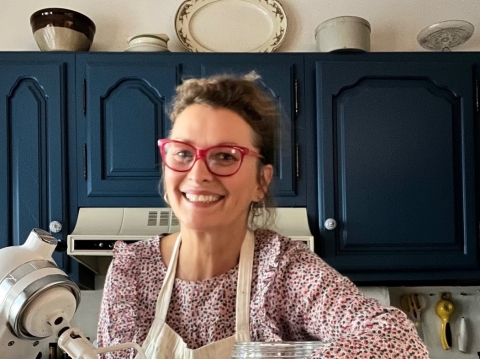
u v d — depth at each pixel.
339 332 0.67
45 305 0.67
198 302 0.80
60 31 1.86
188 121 0.76
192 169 0.74
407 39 2.12
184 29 2.07
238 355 0.69
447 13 2.13
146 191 1.77
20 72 1.79
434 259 1.79
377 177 1.79
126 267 0.85
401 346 0.60
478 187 1.81
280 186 1.78
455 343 2.08
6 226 1.76
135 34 2.10
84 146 1.79
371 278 1.80
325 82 1.80
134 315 0.81
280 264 0.76
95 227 1.72
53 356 1.89
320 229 1.78
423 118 1.81
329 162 1.78
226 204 0.76
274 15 2.09
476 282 2.10
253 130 0.79
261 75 1.81
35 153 1.78
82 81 1.80
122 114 1.79
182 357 0.76
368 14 2.13
